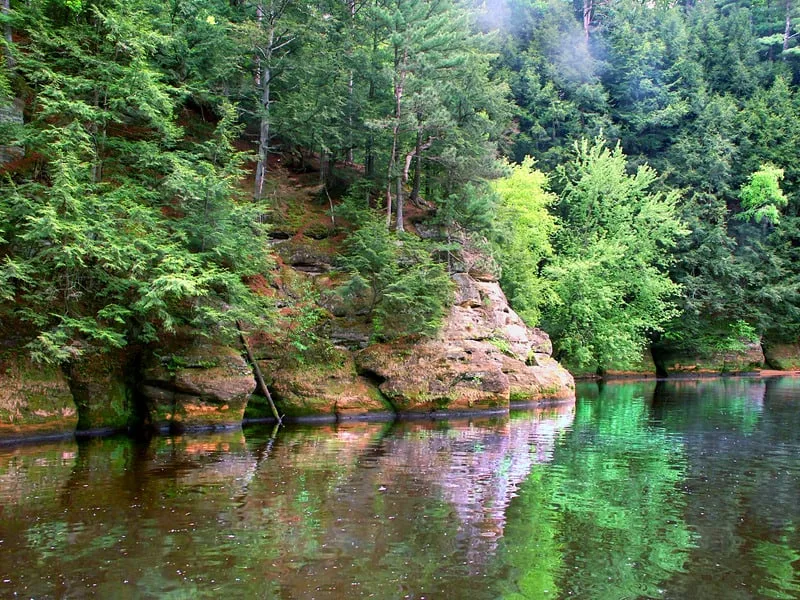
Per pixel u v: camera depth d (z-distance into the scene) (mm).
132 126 21391
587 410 23031
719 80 56219
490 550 7465
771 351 48031
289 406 19703
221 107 20922
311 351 20984
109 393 16828
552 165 46500
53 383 15461
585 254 37812
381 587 6328
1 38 16469
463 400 21672
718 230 44375
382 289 21938
